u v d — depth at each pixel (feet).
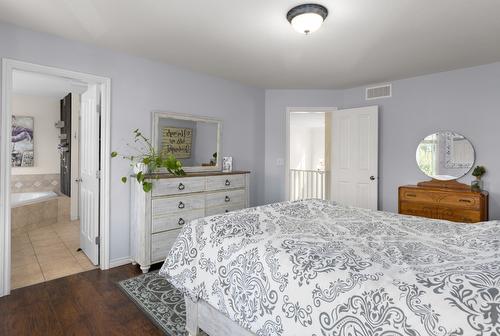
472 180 10.74
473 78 10.66
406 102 12.25
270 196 14.37
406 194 11.09
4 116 7.30
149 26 7.56
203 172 11.35
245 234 4.87
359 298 3.12
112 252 9.39
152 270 9.13
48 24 7.45
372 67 10.77
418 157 11.93
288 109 14.16
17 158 16.21
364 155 12.91
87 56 8.71
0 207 7.28
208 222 5.50
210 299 4.76
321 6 6.36
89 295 7.45
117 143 9.42
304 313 3.48
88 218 10.04
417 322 2.71
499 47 8.79
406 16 6.88
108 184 9.21
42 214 14.32
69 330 5.97
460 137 10.94
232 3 6.40
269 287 3.91
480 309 2.56
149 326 6.14
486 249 4.08
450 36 8.00
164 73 10.53
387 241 4.58
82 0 6.32
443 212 10.25
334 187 13.85
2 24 7.29
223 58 9.93
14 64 7.45
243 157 13.46
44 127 17.07
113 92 9.29
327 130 16.74
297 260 3.86
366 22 7.20
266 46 8.84
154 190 8.95
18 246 11.34
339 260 3.71
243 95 13.37
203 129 11.86
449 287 2.87
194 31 7.84
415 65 10.50
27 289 7.76
